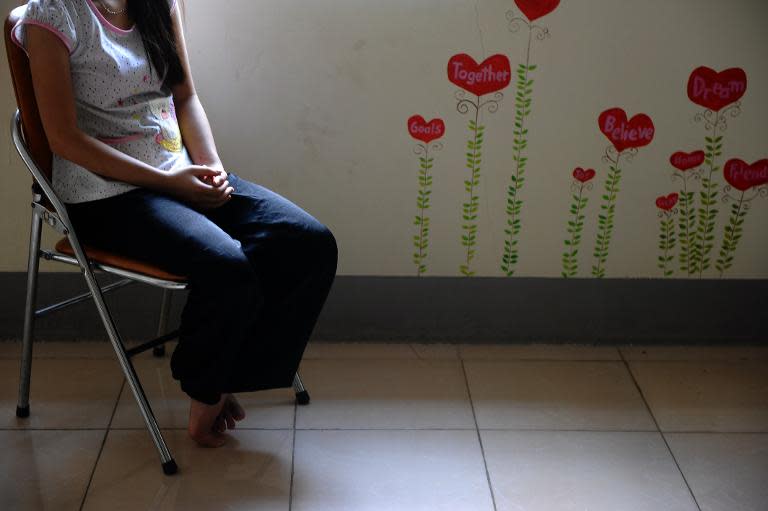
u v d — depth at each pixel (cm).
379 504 190
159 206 189
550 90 233
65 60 180
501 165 240
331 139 236
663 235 248
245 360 202
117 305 248
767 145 239
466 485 197
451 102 234
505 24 226
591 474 202
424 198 243
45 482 194
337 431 214
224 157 238
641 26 227
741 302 255
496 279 252
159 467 200
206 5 222
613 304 255
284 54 227
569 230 248
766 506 192
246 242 198
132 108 192
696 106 235
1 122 227
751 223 247
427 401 228
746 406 229
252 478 197
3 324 248
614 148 239
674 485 199
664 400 231
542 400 229
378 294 252
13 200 235
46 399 222
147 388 229
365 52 228
